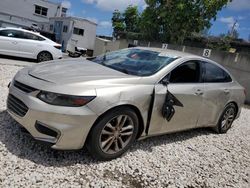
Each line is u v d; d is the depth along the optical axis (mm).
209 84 4863
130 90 3457
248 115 8820
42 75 3412
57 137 3059
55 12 39219
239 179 3902
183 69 4324
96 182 3043
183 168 3830
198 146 4797
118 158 3656
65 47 29875
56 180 2918
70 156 3428
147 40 21953
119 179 3203
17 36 11391
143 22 21328
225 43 22359
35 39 11820
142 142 4352
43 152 3385
